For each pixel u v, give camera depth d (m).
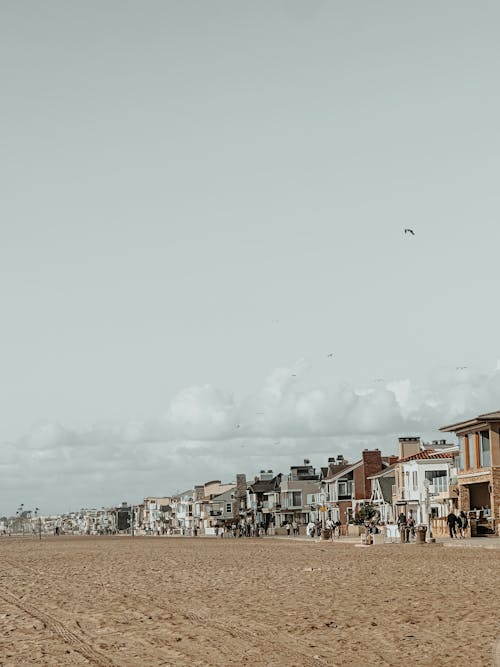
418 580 31.39
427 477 103.62
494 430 72.44
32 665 15.98
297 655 16.22
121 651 17.28
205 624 20.69
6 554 71.94
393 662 15.33
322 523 113.81
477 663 14.92
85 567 46.59
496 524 69.81
